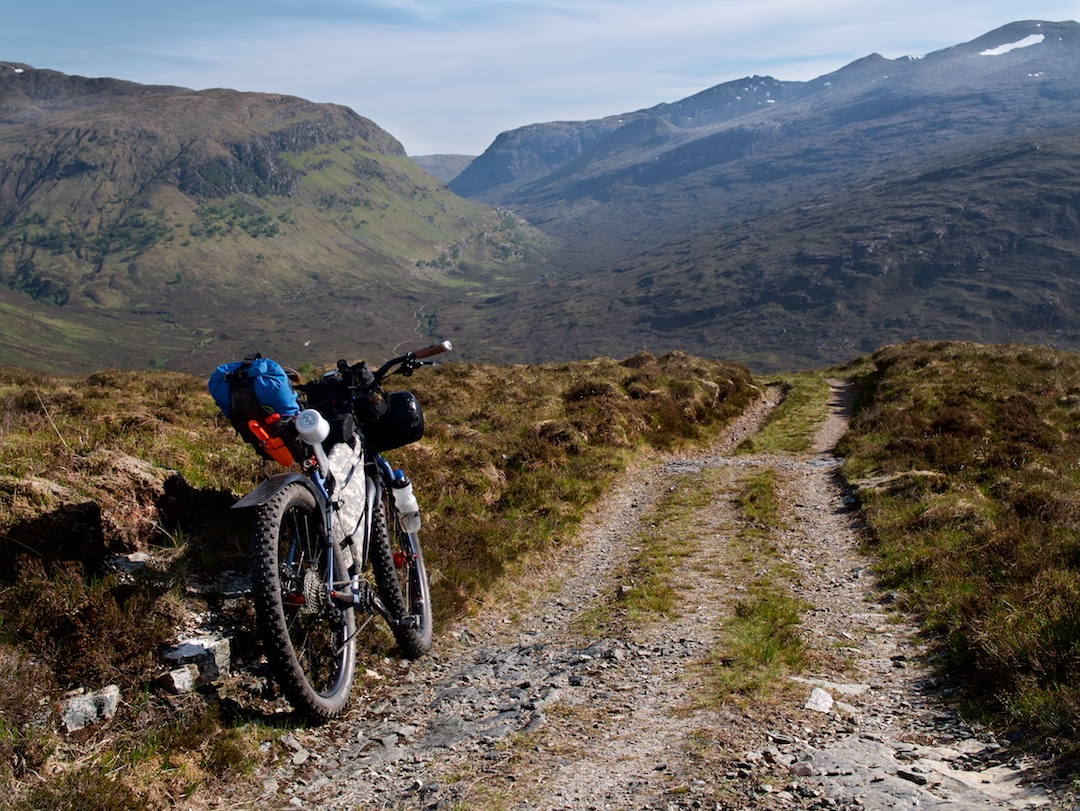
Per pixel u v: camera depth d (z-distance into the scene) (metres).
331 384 6.09
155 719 4.98
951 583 9.64
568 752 5.19
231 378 5.34
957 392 26.44
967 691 6.39
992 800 4.16
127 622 5.51
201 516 7.45
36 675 4.86
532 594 10.27
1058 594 7.56
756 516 14.72
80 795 3.97
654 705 6.12
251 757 4.88
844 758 4.96
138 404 14.52
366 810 4.44
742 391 36.53
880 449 19.98
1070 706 4.98
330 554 5.33
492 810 4.35
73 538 6.27
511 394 24.16
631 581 10.66
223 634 5.87
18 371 25.50
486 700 6.34
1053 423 21.59
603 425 21.53
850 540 13.38
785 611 9.09
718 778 4.67
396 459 13.16
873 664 7.49
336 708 5.43
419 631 6.99
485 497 13.78
